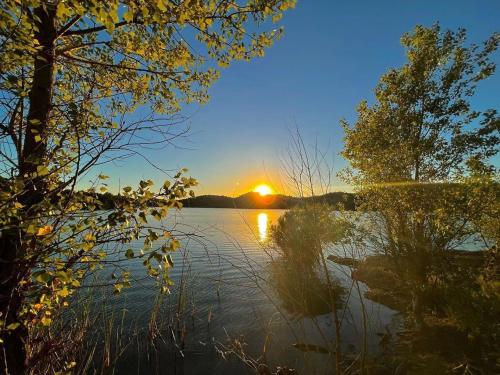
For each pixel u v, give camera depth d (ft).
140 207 12.52
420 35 43.01
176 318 43.19
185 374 30.07
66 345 21.12
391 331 37.17
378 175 40.75
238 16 19.15
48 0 11.96
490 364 26.86
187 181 13.17
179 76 21.07
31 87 13.76
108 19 10.64
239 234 134.62
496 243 41.04
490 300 34.45
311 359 31.50
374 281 55.31
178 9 15.87
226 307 46.98
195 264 77.87
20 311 13.87
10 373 13.91
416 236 37.93
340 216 36.73
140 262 71.61
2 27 10.11
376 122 43.47
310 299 42.63
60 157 13.96
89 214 12.62
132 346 34.47
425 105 41.65
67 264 12.89
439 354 29.30
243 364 31.89
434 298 39.63
